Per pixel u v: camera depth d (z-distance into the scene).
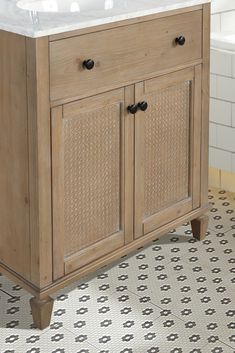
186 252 2.85
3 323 2.46
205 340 2.39
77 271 2.48
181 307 2.54
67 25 2.21
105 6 2.55
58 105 2.27
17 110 2.29
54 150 2.31
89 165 2.43
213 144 3.29
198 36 2.64
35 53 2.17
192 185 2.81
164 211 2.73
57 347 2.36
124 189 2.56
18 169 2.35
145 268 2.75
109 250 2.58
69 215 2.42
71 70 2.27
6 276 2.53
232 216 3.12
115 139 2.49
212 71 3.19
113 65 2.39
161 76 2.56
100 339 2.39
